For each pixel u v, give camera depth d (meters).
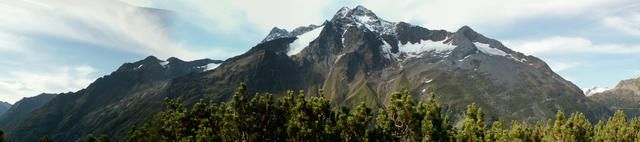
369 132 44.28
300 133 39.97
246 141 42.75
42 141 38.19
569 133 75.06
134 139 49.44
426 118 46.19
